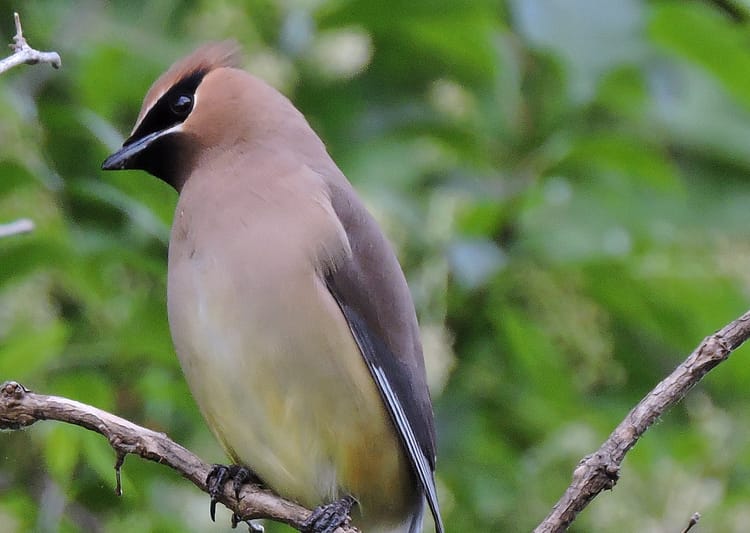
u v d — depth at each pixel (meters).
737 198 13.12
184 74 9.91
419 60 13.30
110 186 11.33
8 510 11.16
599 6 11.94
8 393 8.25
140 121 9.90
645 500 12.36
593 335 12.43
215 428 9.30
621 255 12.12
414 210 12.60
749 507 12.26
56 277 11.53
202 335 9.03
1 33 12.93
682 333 12.45
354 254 9.42
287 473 9.21
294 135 9.77
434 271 12.52
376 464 9.34
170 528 11.52
